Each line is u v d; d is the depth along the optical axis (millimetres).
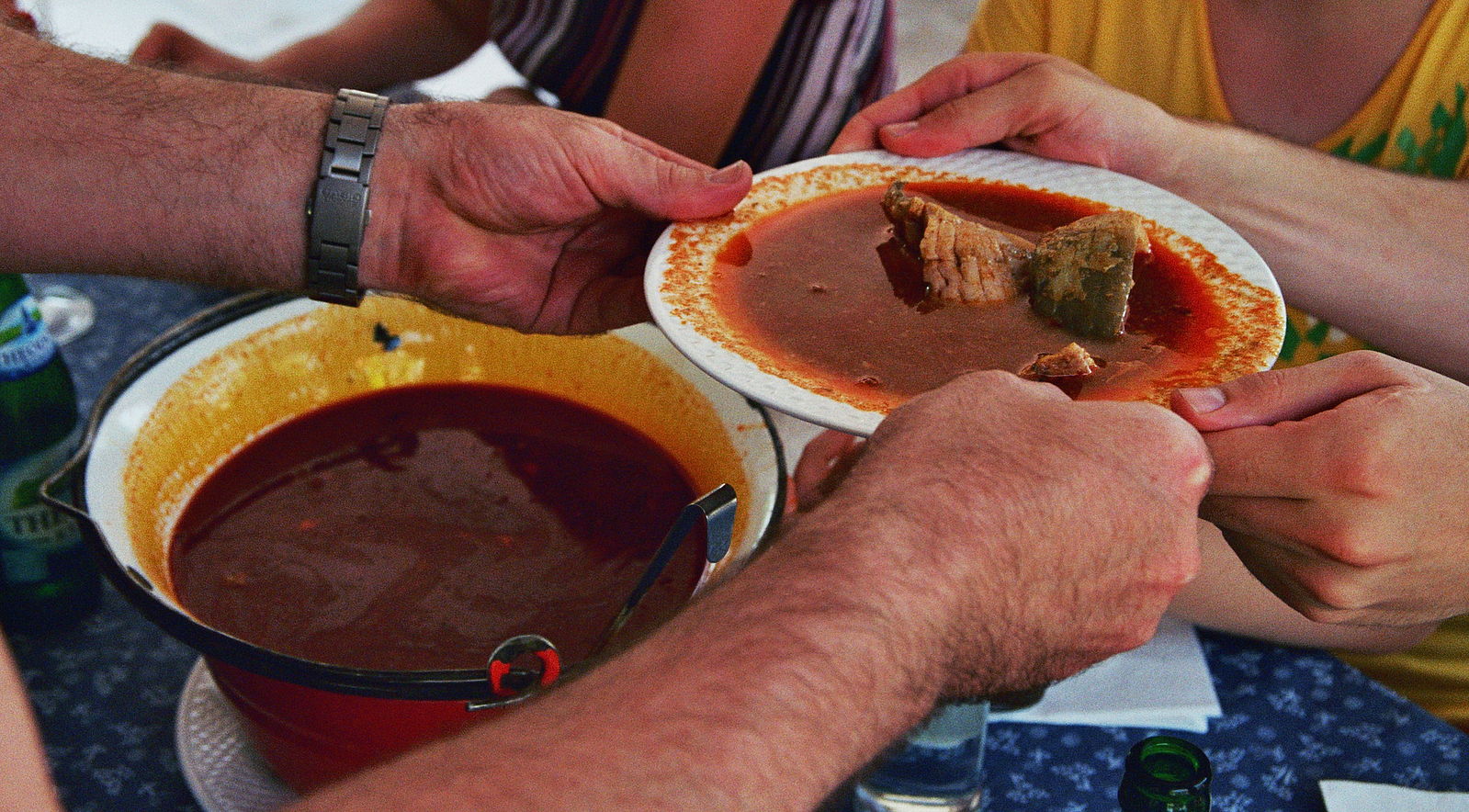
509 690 854
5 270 1169
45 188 1128
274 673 850
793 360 1044
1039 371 1016
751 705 605
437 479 1177
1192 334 1085
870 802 1062
